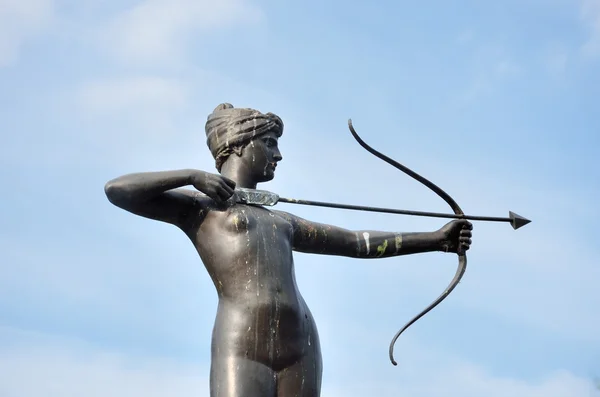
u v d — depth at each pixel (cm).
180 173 1098
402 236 1246
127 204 1101
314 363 1109
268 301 1090
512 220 1277
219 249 1115
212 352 1087
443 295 1218
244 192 1153
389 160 1241
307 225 1198
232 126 1191
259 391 1063
